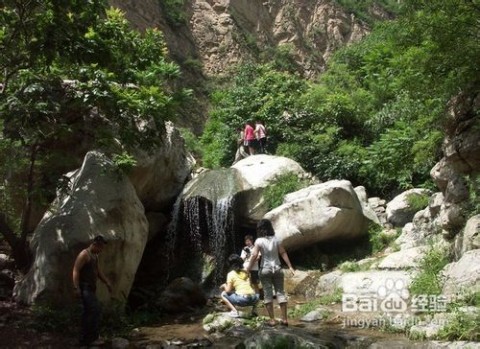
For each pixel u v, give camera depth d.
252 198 12.55
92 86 8.39
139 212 9.30
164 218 12.73
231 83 26.16
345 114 16.36
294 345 6.34
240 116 18.48
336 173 14.89
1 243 10.13
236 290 8.20
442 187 9.88
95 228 8.29
